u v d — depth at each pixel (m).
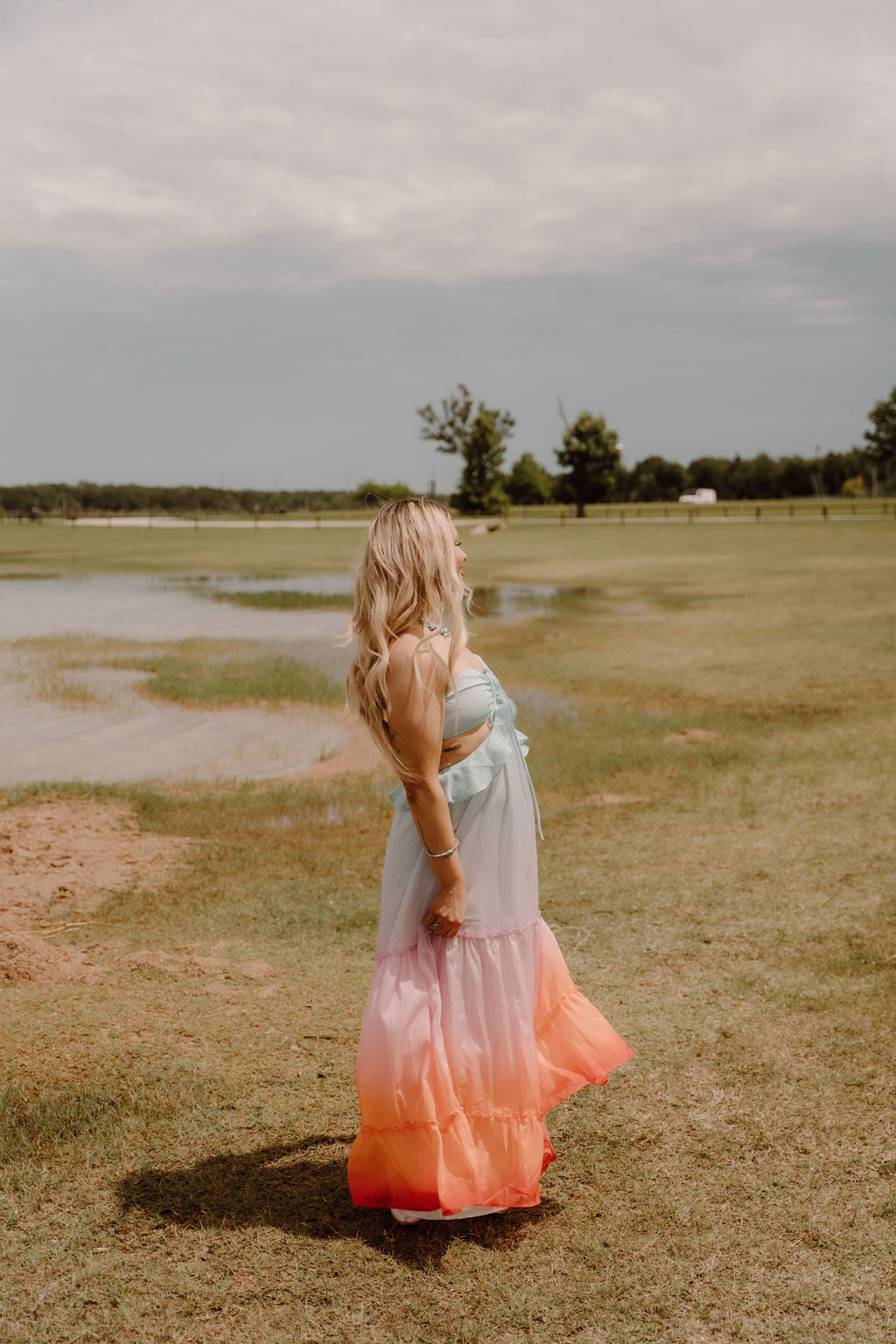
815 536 44.22
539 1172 2.42
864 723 9.46
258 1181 2.67
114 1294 2.24
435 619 2.38
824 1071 3.29
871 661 13.05
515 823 2.44
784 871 5.50
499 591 25.98
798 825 6.39
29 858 5.93
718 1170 2.75
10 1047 3.36
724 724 9.70
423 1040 2.35
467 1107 2.37
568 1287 2.29
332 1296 2.26
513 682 12.71
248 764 8.86
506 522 66.31
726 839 6.17
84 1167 2.71
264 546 46.69
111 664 14.53
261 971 4.19
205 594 25.44
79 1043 3.41
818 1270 2.35
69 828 6.61
